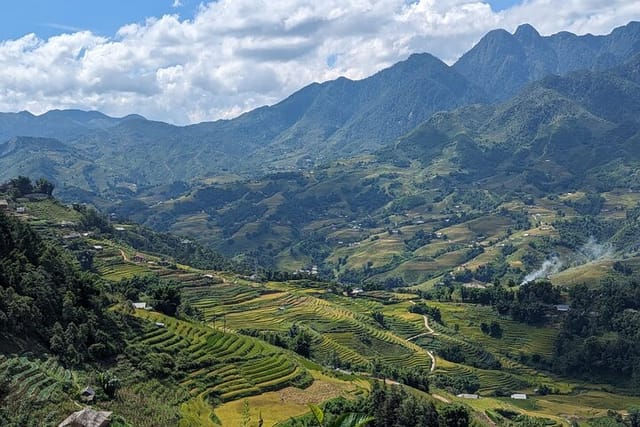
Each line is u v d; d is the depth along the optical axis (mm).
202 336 129375
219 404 102250
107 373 89375
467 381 172750
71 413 74312
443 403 133500
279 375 117438
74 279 112188
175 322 132375
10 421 68000
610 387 184750
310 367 135375
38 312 94500
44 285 102625
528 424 137250
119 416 78875
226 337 131875
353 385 122938
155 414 85562
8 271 98625
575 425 143625
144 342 112375
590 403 170500
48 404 74938
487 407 148250
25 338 89812
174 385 101812
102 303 118938
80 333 97750
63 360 90750
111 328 110000
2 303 89500
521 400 167375
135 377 96938
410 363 182625
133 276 181875
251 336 159375
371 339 193125
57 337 92375
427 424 96438
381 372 151625
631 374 187625
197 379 107375
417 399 105812
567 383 188875
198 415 92750
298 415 97812
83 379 87312
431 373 176375
